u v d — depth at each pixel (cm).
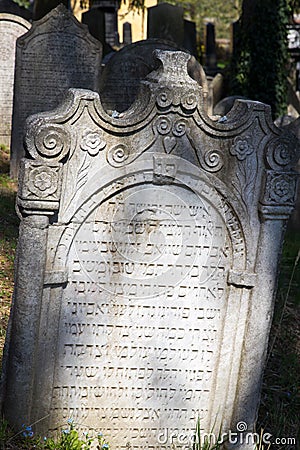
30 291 271
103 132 271
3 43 748
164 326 287
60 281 274
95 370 285
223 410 294
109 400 288
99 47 630
